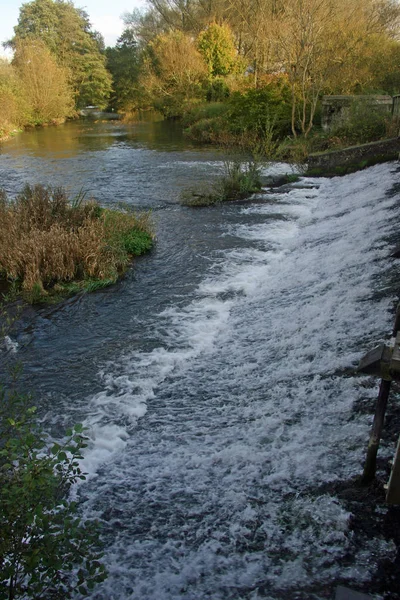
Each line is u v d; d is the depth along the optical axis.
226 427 4.82
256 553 3.38
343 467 3.91
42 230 9.70
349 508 3.53
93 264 8.84
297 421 4.64
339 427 4.38
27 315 7.68
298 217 12.20
